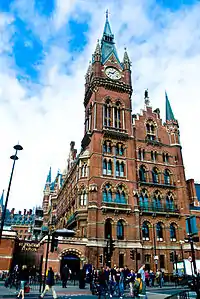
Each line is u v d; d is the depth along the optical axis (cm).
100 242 4456
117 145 5472
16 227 11556
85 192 5059
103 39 6962
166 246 4984
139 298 2191
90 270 3216
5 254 4631
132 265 4481
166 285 3838
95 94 5781
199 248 5044
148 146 5794
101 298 2245
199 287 1698
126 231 4744
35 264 5628
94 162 5050
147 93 6494
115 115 5800
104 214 4709
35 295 2206
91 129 5647
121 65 6600
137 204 5016
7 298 2009
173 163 5872
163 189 5500
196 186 6862
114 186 5006
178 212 5341
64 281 3177
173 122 6253
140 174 5512
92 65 6328
